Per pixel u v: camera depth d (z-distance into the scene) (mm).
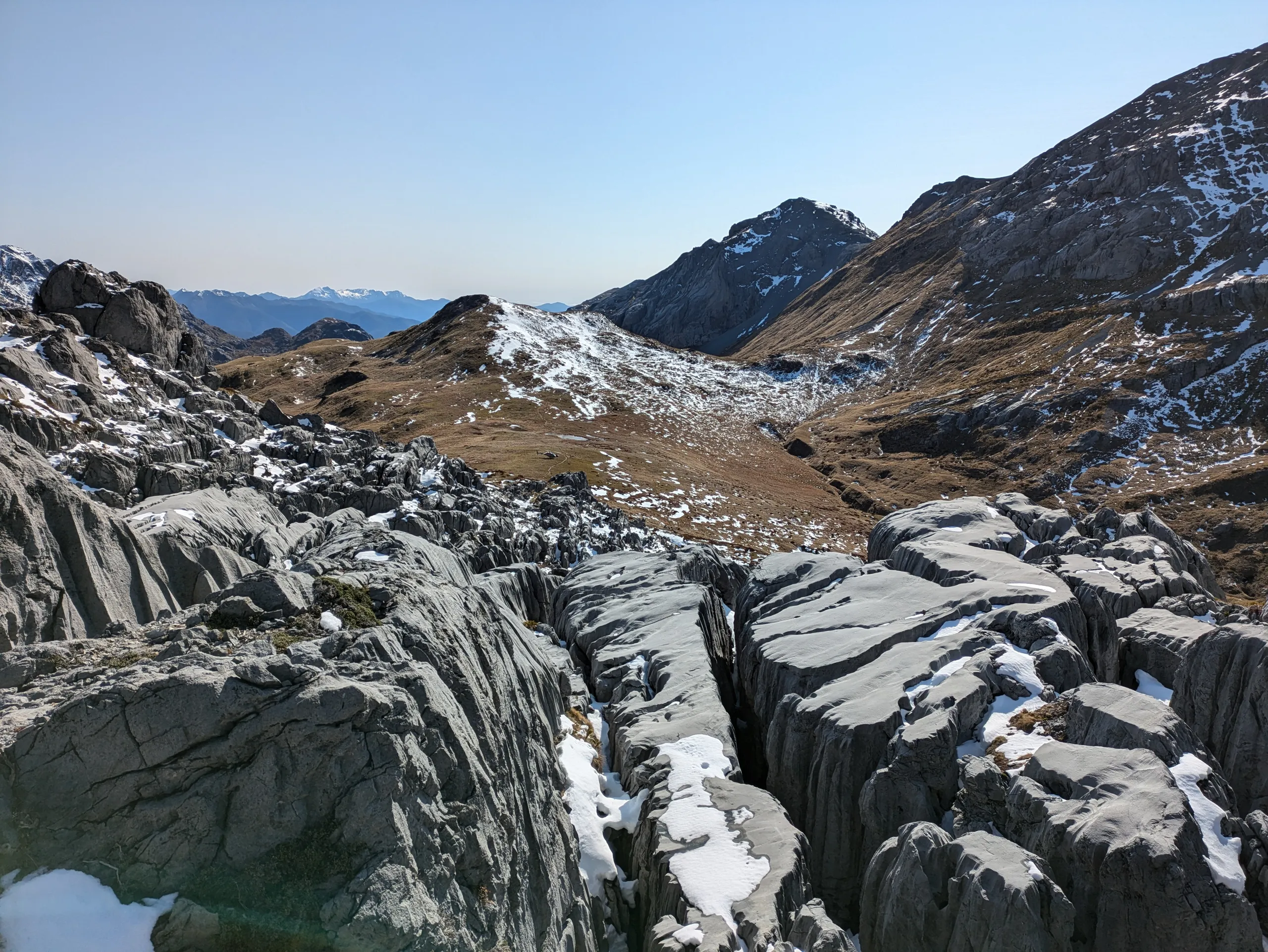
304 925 17094
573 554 66812
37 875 16922
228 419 57062
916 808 31359
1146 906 24672
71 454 39375
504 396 173750
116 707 18000
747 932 24953
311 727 18438
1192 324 174750
